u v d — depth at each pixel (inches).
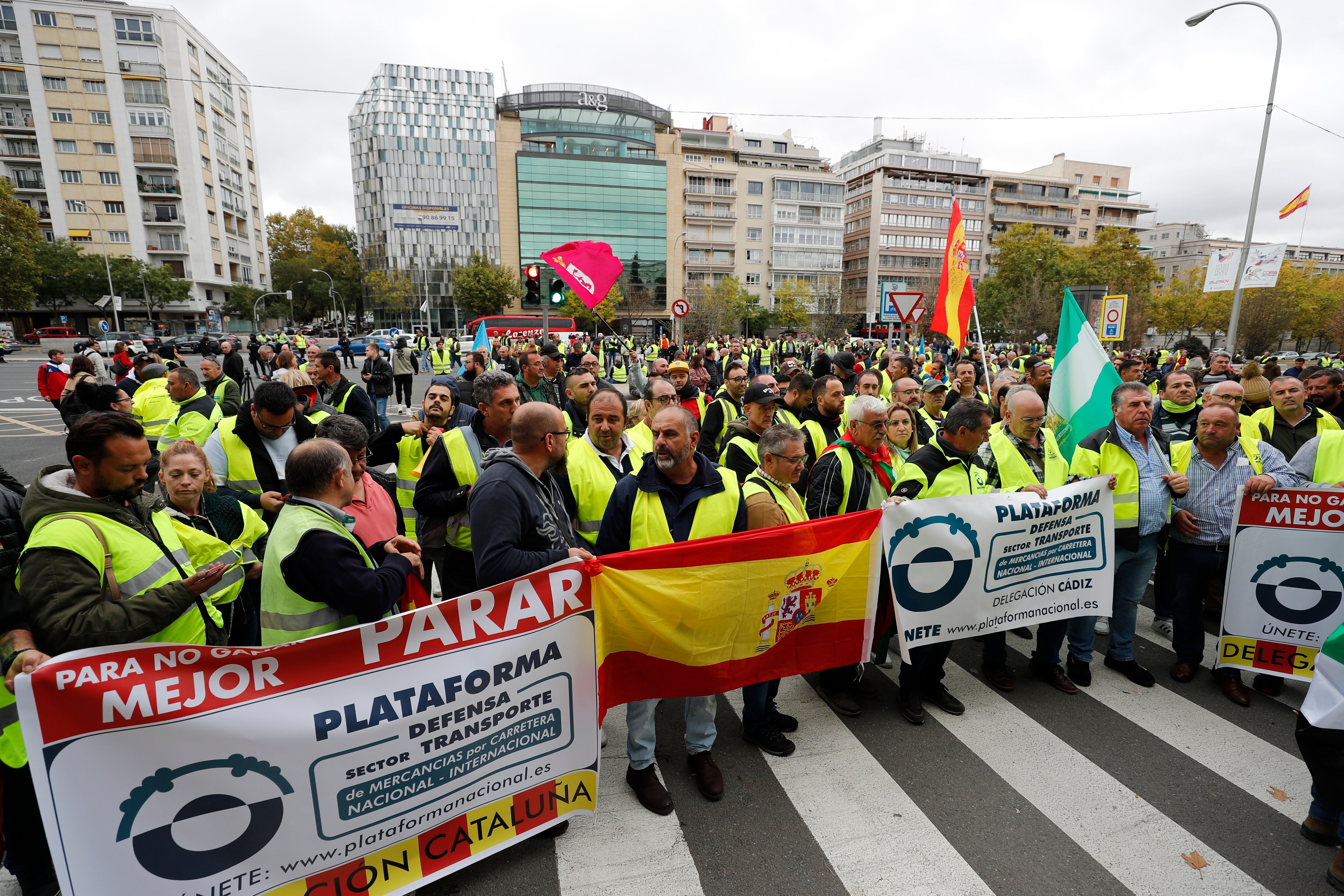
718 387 609.3
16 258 1571.1
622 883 101.7
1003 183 3321.9
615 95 3009.4
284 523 93.0
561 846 109.5
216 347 1200.8
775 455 130.6
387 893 93.5
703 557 116.7
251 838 84.0
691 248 2999.5
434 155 3159.5
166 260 2689.5
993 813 116.6
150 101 2544.3
